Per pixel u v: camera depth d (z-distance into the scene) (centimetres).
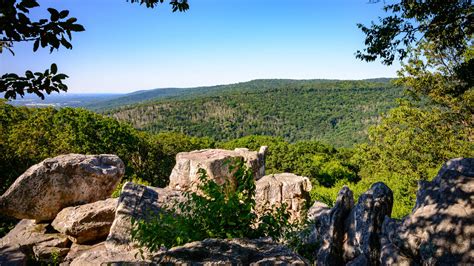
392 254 622
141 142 4200
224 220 469
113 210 1029
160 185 4506
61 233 1030
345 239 870
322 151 8262
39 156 2692
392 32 958
